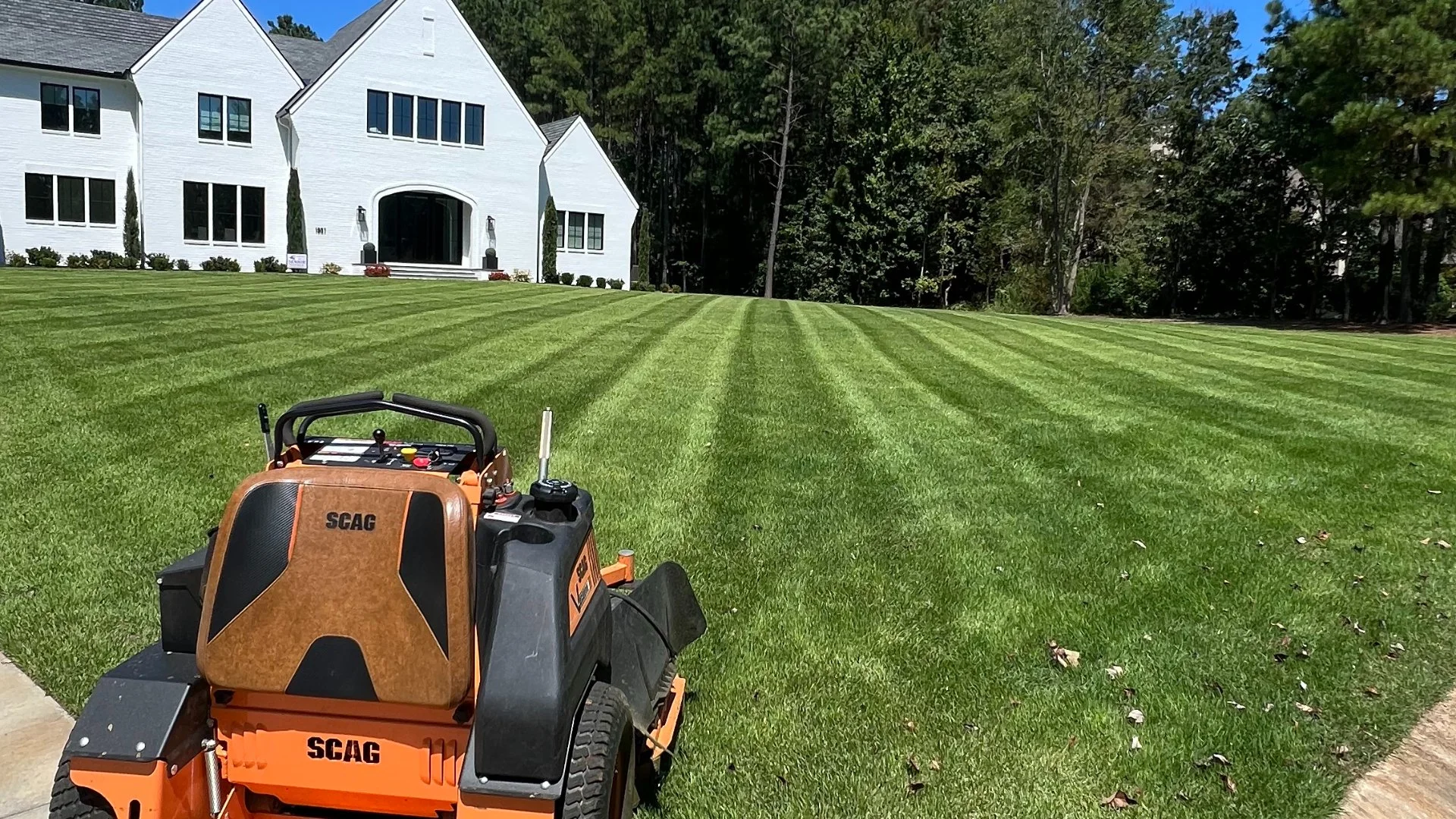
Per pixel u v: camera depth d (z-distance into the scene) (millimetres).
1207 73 41656
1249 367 15555
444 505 2430
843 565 5879
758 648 4727
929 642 4859
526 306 21484
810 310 25516
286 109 31594
